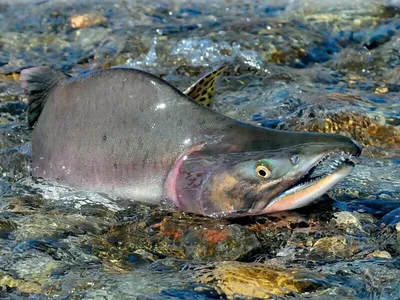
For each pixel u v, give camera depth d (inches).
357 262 205.8
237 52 383.6
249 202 219.3
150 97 232.1
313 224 222.5
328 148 214.2
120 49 398.0
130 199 233.9
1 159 270.1
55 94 251.3
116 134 235.6
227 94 340.5
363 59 381.7
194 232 217.0
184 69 375.9
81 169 242.2
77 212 234.5
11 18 450.6
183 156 226.1
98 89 240.7
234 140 223.1
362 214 229.3
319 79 360.2
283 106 323.3
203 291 192.9
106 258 211.6
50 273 203.9
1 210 237.1
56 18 445.4
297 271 200.4
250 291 192.5
